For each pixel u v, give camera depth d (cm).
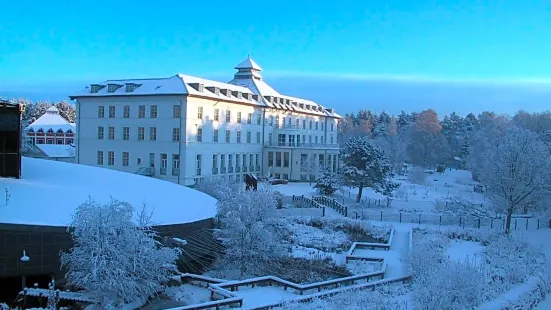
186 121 6312
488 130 11344
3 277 2070
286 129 8694
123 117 6731
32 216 2194
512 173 4381
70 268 2023
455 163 14538
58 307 1973
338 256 3334
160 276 2038
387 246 3584
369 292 2359
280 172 8112
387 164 6003
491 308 2244
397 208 5469
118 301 1934
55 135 10912
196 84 6625
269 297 2294
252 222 2745
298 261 3052
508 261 3184
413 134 14062
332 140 11044
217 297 2219
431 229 4269
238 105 7500
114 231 1889
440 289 1930
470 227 4497
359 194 5903
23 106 2834
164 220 2580
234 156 7438
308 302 2180
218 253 2816
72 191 2689
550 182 4700
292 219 4484
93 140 6956
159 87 6544
